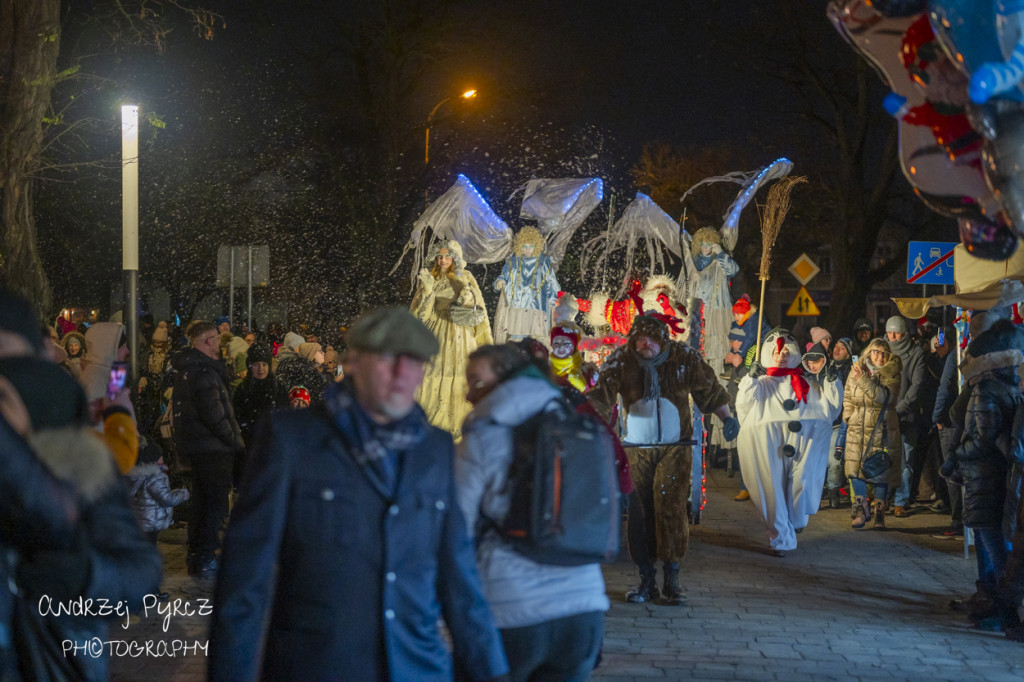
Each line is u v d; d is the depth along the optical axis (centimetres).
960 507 996
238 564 272
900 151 354
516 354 365
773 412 893
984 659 598
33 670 256
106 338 539
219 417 758
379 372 282
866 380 1049
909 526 1072
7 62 971
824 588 775
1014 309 704
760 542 966
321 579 275
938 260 1066
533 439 342
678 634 643
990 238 357
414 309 1094
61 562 258
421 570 283
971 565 865
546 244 1249
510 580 341
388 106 2658
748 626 663
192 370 762
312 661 272
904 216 2798
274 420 285
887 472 1032
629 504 725
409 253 2720
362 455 279
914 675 566
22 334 283
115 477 271
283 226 2686
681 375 712
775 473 897
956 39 307
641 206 1290
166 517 713
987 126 315
